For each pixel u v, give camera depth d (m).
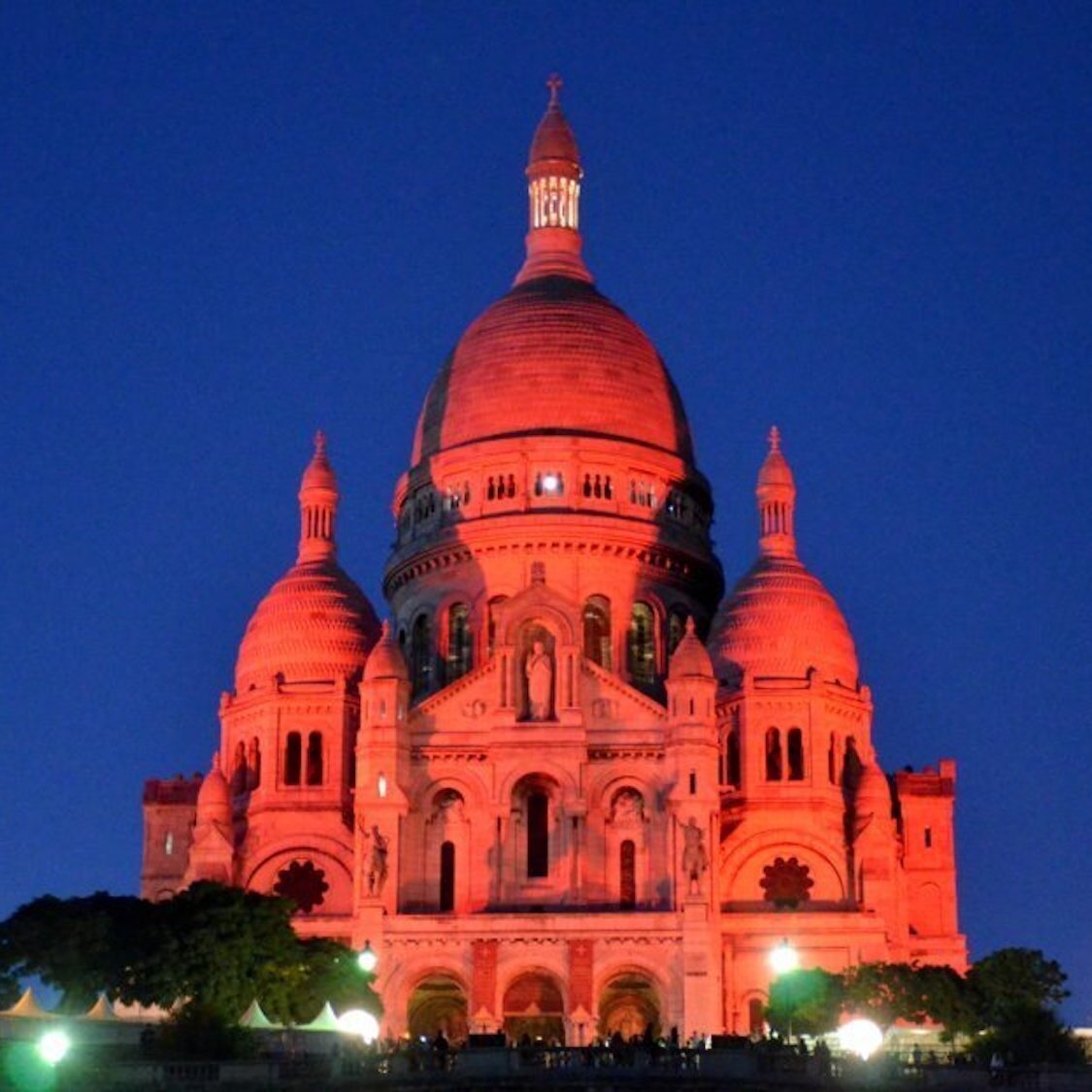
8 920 141.88
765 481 191.50
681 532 193.62
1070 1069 109.19
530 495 189.88
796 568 188.25
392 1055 121.44
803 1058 117.31
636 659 188.50
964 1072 111.75
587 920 162.25
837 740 182.12
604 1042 144.75
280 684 184.38
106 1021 126.25
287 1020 144.00
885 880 175.50
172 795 194.25
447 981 166.25
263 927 146.62
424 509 196.12
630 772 170.75
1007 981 150.62
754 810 178.50
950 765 191.00
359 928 162.88
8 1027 119.31
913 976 150.88
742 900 176.62
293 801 181.12
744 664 182.25
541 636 173.88
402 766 169.00
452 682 177.50
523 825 170.25
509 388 194.62
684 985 160.38
